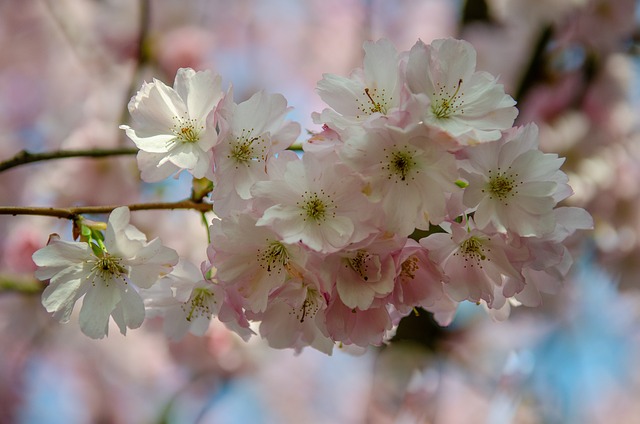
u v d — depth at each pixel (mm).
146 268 538
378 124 517
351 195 523
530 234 526
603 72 994
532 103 986
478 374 1188
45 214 539
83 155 578
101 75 1052
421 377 1061
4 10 1167
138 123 543
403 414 1074
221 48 1286
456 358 1173
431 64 528
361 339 534
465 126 524
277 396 1466
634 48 1019
